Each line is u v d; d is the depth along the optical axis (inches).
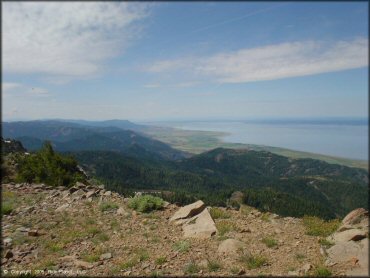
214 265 338.0
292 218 545.3
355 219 428.1
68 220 574.6
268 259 349.1
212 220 493.4
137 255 395.9
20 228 526.3
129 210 618.2
